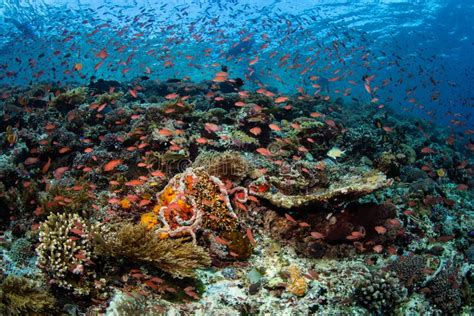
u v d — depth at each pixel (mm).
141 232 1015
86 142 1925
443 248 1396
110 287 984
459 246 1496
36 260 1047
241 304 992
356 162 2082
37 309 876
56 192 1354
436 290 1241
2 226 1303
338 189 1163
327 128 2205
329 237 1223
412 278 1209
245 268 1134
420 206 1614
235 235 1174
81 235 1031
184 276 1011
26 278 1001
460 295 1277
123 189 1446
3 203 1343
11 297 873
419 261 1253
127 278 1012
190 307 968
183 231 1115
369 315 1048
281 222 1264
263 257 1191
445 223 1582
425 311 1170
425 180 1905
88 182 1563
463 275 1346
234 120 2051
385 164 1886
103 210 1286
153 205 1296
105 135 1875
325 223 1227
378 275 1106
